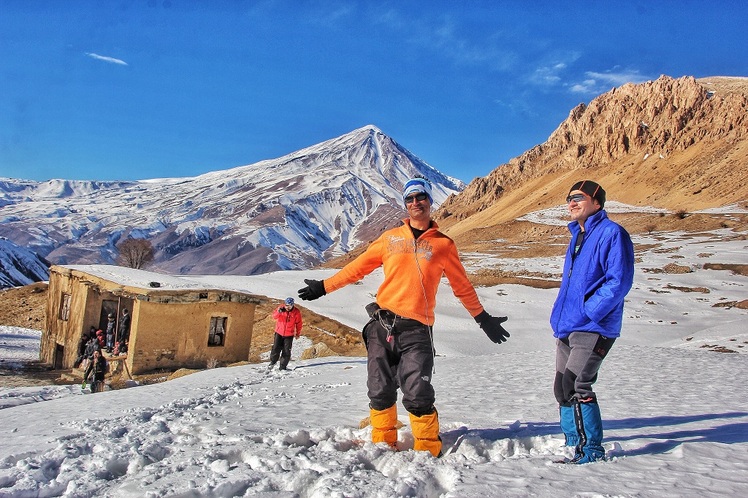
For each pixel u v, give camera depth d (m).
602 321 4.01
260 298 25.09
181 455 4.23
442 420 5.57
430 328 4.41
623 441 4.43
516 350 32.88
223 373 14.02
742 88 187.12
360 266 4.55
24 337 35.41
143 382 20.22
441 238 4.43
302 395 8.62
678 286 58.41
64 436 5.18
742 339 27.41
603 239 4.03
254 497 3.27
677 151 171.50
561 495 3.02
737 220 106.88
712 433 4.67
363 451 4.12
